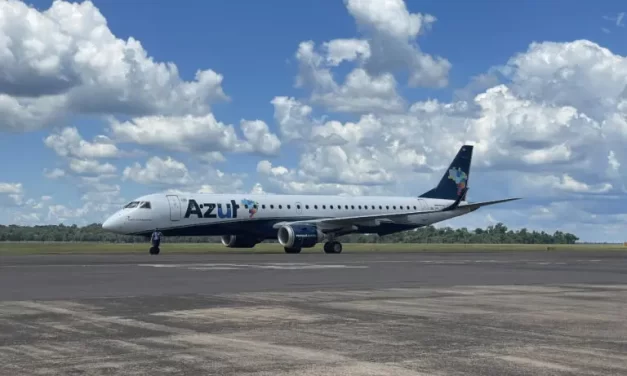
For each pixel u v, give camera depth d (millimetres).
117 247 69250
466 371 8680
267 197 55688
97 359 9391
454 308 15406
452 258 45656
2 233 118750
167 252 54594
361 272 28547
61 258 41312
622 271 31016
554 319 13570
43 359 9375
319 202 58062
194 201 51719
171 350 10062
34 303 16031
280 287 20734
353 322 13055
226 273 27219
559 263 39531
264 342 10781
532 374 8523
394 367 8914
